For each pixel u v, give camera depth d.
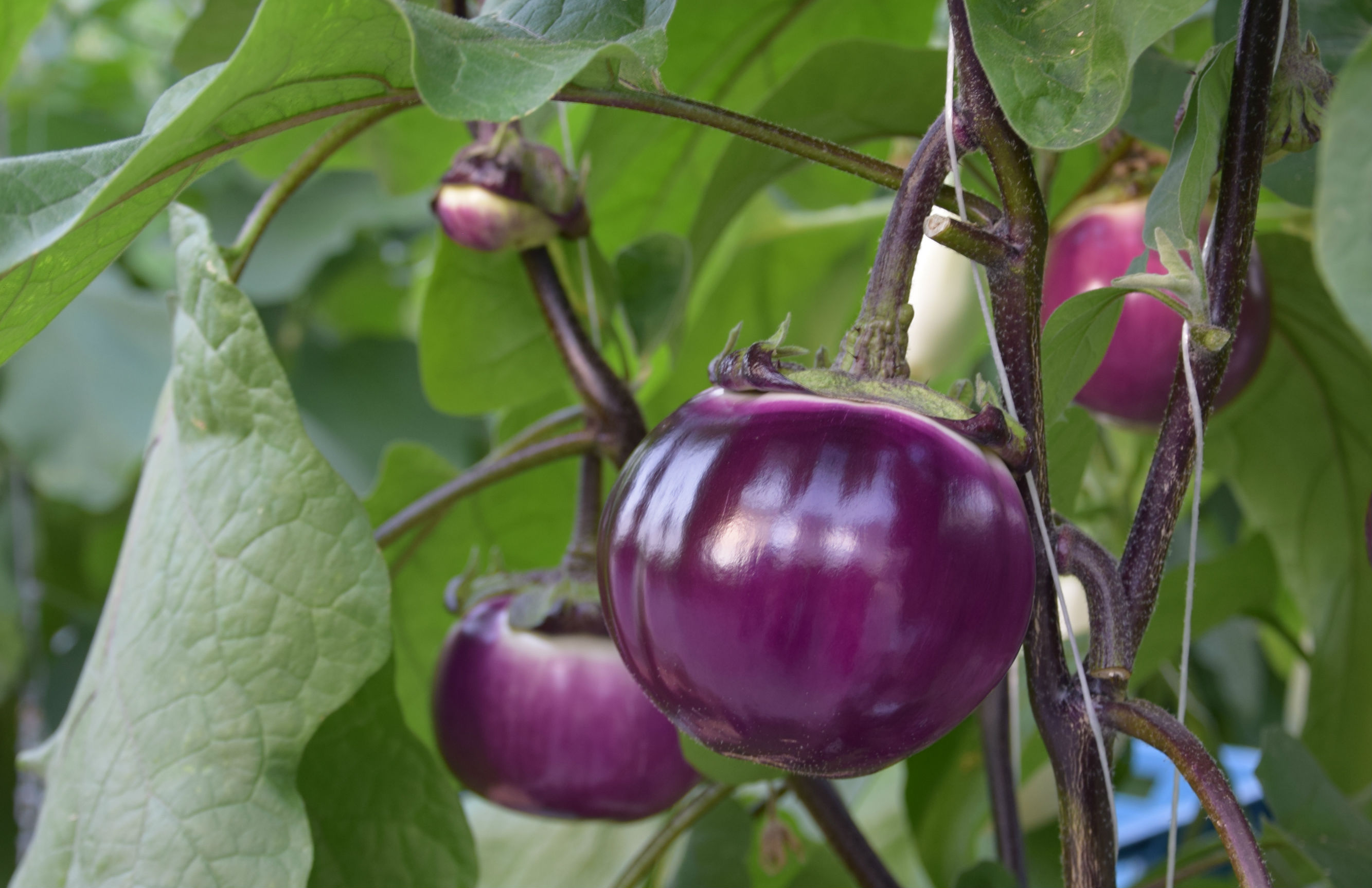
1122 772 1.51
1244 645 1.62
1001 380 0.75
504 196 0.95
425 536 1.14
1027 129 0.73
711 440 0.74
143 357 2.10
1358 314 0.64
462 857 0.95
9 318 0.77
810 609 0.72
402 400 2.22
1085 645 1.19
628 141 1.18
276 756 0.85
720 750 0.76
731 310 1.53
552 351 1.10
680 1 1.12
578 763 0.93
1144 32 0.73
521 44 0.76
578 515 0.97
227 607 0.87
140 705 0.88
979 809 1.24
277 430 0.87
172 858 0.85
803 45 1.20
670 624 0.74
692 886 1.08
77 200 0.76
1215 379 0.77
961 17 0.75
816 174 1.39
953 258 1.25
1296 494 1.15
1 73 1.18
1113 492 1.32
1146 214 0.77
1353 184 0.65
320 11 0.75
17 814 1.92
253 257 1.98
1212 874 1.21
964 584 0.73
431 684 1.11
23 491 2.02
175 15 2.59
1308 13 0.88
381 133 1.27
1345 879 0.90
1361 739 1.15
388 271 2.26
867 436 0.73
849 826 0.97
